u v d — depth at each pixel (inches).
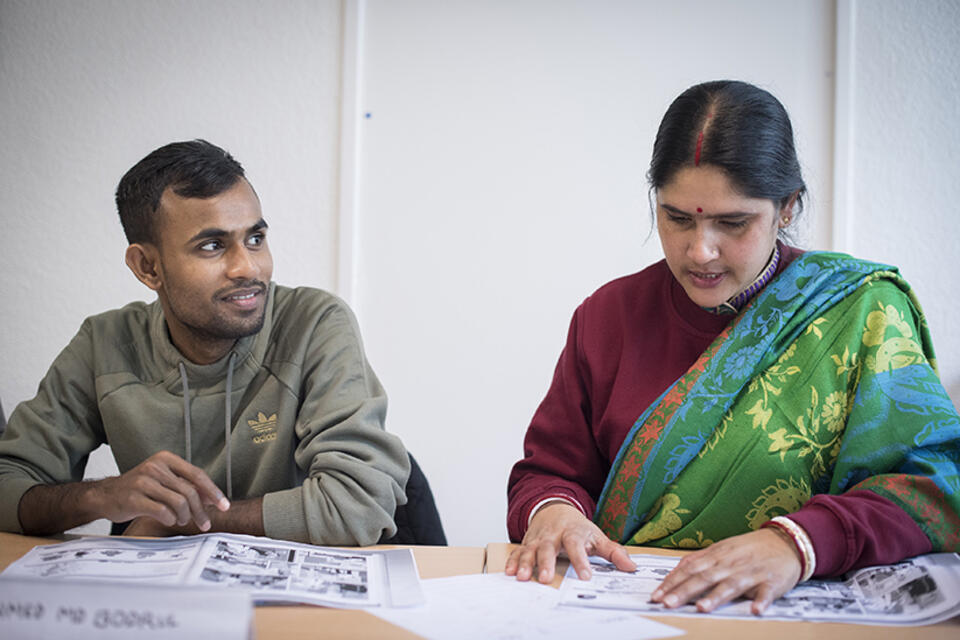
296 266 108.3
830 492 50.5
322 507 52.7
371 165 107.4
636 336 58.5
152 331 61.6
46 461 59.6
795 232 60.0
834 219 101.9
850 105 101.3
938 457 47.7
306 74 107.9
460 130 106.4
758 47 103.0
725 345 54.4
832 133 102.0
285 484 60.7
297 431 59.1
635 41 104.3
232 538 48.6
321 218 108.2
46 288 110.9
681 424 53.7
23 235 110.7
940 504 45.8
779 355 54.0
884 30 101.5
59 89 109.9
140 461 61.0
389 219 107.4
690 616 39.4
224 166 56.9
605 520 55.5
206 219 55.4
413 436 107.5
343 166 106.9
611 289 61.5
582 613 39.4
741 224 49.6
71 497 51.4
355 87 106.7
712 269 51.0
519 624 37.7
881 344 51.9
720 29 103.3
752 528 52.3
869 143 102.0
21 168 110.3
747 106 49.6
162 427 60.4
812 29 102.3
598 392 58.7
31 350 111.0
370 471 54.8
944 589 40.8
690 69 103.7
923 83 101.1
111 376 61.3
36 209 110.4
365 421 57.3
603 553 47.4
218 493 49.4
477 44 106.0
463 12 106.0
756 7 102.9
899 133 101.7
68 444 61.1
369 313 107.9
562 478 58.2
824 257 55.7
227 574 42.5
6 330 110.9
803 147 102.5
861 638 36.9
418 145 106.9
